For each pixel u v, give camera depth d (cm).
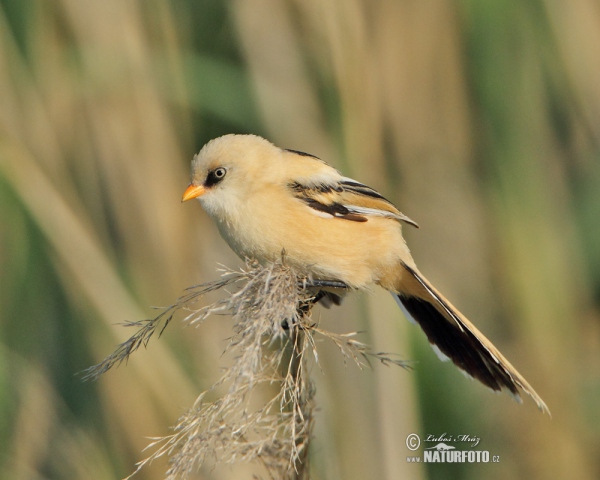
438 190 1220
